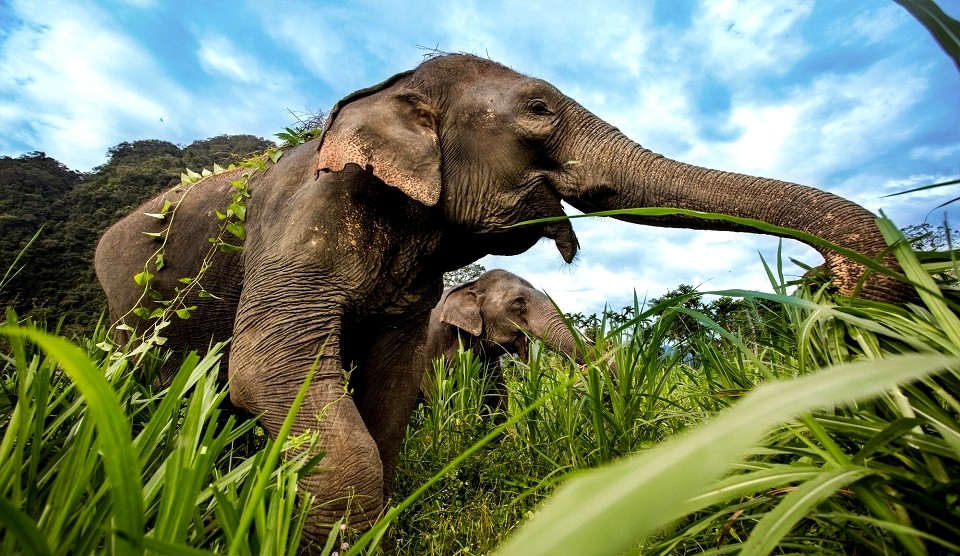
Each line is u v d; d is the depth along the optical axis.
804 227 2.32
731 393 1.85
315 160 3.45
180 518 0.91
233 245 3.52
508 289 8.69
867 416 1.22
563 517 0.29
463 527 2.55
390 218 3.32
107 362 1.86
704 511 1.77
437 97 3.49
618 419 2.67
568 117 3.44
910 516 1.02
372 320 3.45
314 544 2.38
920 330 1.28
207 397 1.66
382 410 3.77
